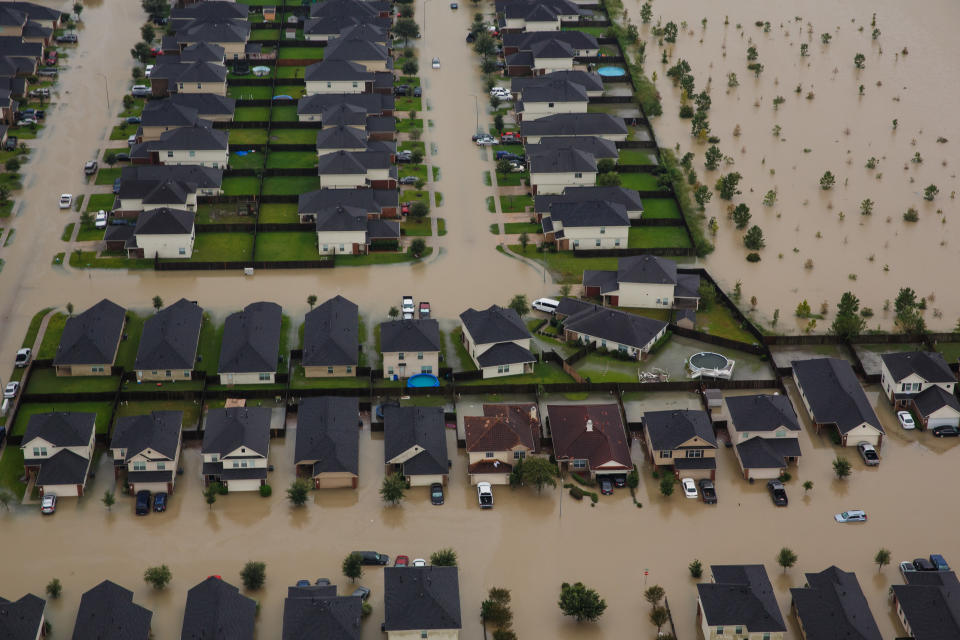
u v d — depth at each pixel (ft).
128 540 494.59
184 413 564.30
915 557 493.36
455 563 478.59
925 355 579.89
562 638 454.40
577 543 499.10
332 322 609.83
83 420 531.50
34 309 641.81
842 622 441.27
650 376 596.29
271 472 533.55
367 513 513.04
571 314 638.12
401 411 552.41
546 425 565.94
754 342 629.51
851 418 551.18
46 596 464.65
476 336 596.70
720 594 452.76
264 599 466.70
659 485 532.32
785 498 522.06
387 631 436.35
